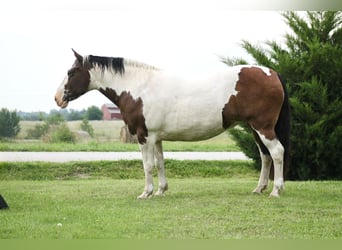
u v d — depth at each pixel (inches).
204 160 597.3
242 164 595.2
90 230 264.2
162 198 349.4
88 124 1119.0
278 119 340.8
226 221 280.5
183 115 339.6
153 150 348.5
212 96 337.1
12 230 266.2
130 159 591.2
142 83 345.4
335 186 408.8
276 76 337.7
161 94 340.8
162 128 345.1
